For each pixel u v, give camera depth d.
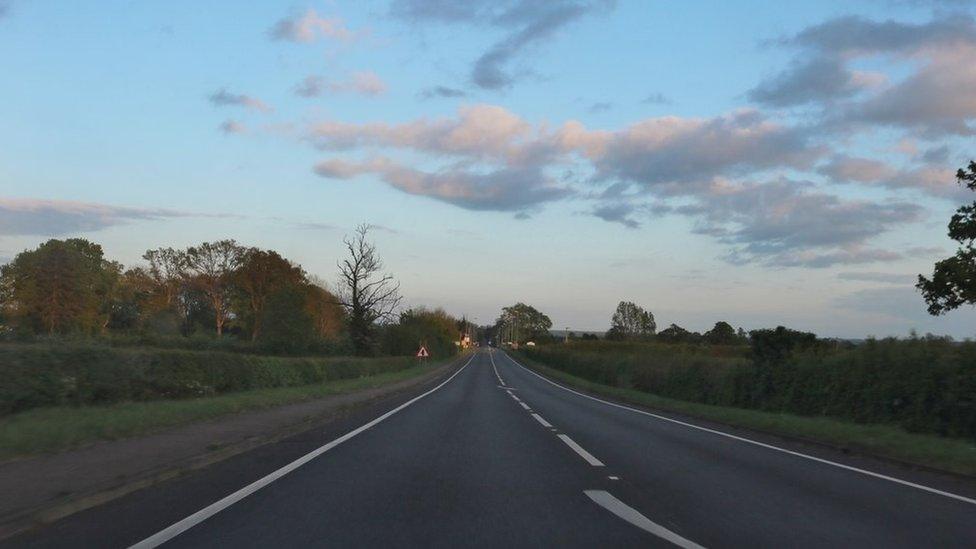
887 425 20.92
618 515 9.28
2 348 16.83
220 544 7.65
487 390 44.06
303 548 7.55
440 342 117.94
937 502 10.30
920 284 27.75
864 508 9.84
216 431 16.59
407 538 8.02
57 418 15.59
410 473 12.45
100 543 7.60
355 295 68.69
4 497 9.03
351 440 17.17
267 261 88.31
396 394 37.62
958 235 27.08
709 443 17.52
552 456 14.88
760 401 29.72
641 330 154.50
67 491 9.42
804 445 17.25
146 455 12.66
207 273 90.62
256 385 31.11
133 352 22.30
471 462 13.87
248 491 10.55
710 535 8.28
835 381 24.41
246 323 82.56
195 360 25.47
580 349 86.50
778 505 9.99
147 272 89.44
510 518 9.07
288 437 17.61
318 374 40.56
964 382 18.39
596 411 28.38
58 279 55.59
